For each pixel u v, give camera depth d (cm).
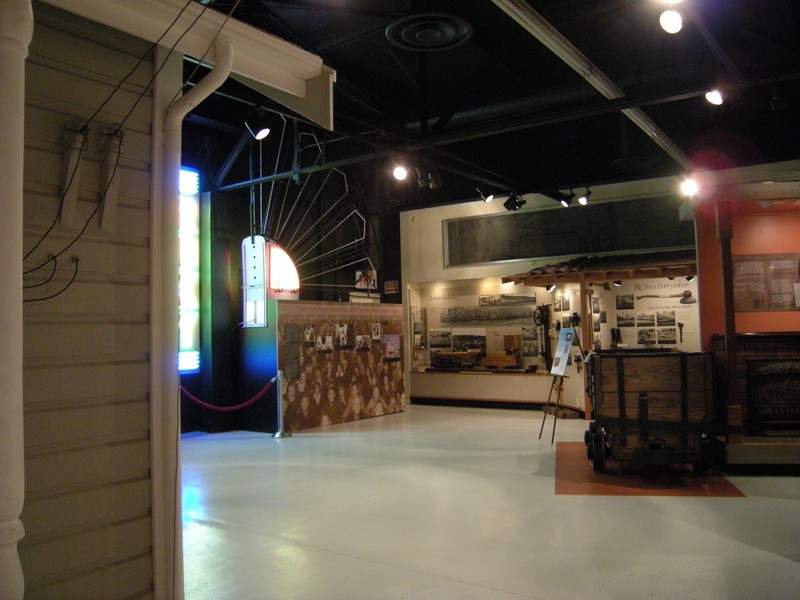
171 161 288
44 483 246
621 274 962
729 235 662
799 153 789
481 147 927
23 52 205
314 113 331
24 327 243
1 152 197
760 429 677
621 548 443
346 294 1177
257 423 973
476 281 1255
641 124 680
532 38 660
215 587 385
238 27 290
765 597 361
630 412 635
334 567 416
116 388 271
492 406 1189
